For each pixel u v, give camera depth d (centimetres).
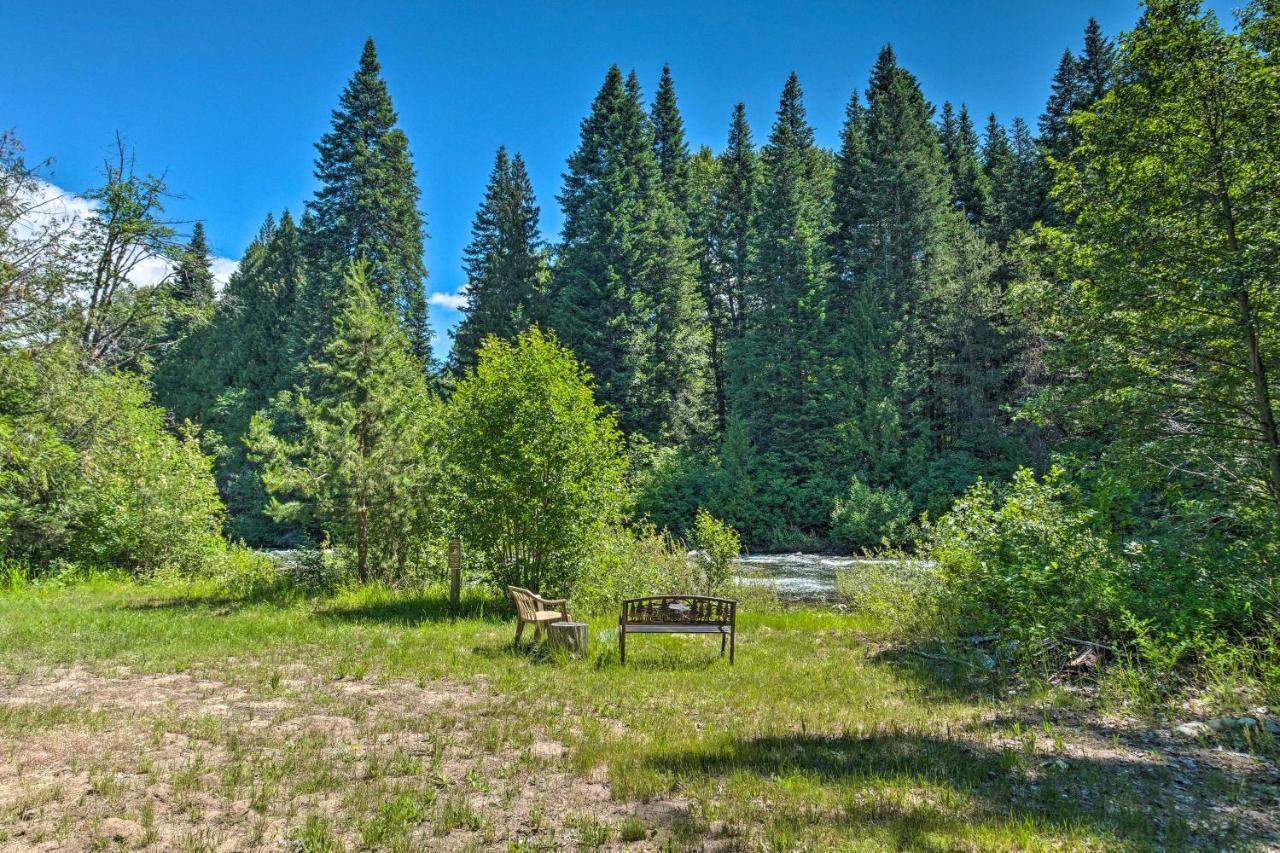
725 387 4716
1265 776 517
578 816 431
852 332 3934
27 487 1738
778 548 3600
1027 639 915
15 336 1548
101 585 1716
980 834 402
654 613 956
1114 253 1041
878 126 4659
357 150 4250
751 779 491
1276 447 923
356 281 1598
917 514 3438
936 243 4294
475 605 1354
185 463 2014
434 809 434
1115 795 472
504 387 1403
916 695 773
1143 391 1032
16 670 797
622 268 4341
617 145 4962
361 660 887
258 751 533
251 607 1349
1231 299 955
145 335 2167
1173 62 1027
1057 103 4172
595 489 1393
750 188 4925
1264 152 968
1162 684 743
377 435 1553
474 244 5541
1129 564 909
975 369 3603
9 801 423
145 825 396
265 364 4928
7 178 1546
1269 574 845
